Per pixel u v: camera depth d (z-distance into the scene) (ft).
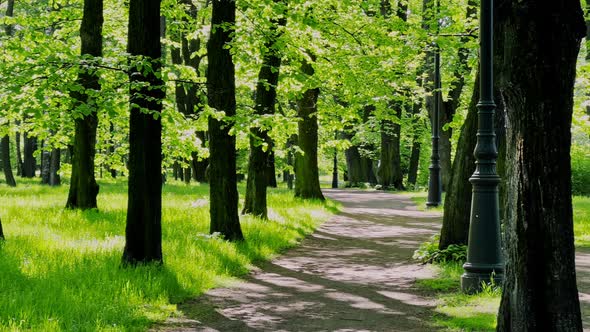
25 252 32.50
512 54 15.87
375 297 29.04
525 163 15.80
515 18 15.74
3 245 33.68
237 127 38.06
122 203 66.08
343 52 59.16
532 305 15.76
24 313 20.81
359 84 62.80
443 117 107.65
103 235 41.83
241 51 43.37
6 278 25.96
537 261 15.71
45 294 23.99
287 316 24.97
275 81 55.83
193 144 49.06
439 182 87.61
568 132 15.79
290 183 149.79
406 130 145.59
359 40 58.65
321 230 59.57
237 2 43.98
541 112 15.58
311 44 51.65
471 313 24.68
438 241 42.96
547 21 15.48
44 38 42.11
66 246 35.14
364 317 24.85
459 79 95.30
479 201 29.45
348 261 41.06
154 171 32.09
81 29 57.16
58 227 44.01
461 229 38.81
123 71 31.89
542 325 15.66
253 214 56.49
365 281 33.45
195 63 109.81
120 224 48.06
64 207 57.57
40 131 55.83
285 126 39.27
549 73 15.55
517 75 15.76
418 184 174.50
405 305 27.17
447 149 108.78
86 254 32.81
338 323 23.80
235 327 23.00
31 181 145.07
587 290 29.50
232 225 43.65
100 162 70.33
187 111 106.52
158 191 32.22
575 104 57.82
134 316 23.09
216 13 43.70
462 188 38.73
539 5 15.48
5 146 111.45
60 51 35.47
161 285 27.84
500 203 38.06
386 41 57.62
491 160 29.43
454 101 107.14
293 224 57.88
